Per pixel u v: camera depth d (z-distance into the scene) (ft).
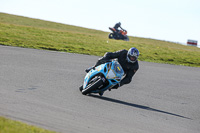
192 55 356.59
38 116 61.87
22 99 76.07
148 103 100.32
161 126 71.67
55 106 74.08
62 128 56.08
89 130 58.18
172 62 261.03
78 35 408.46
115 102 92.79
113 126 64.39
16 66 132.16
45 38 309.83
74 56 203.72
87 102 85.30
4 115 57.93
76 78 126.21
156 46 418.72
